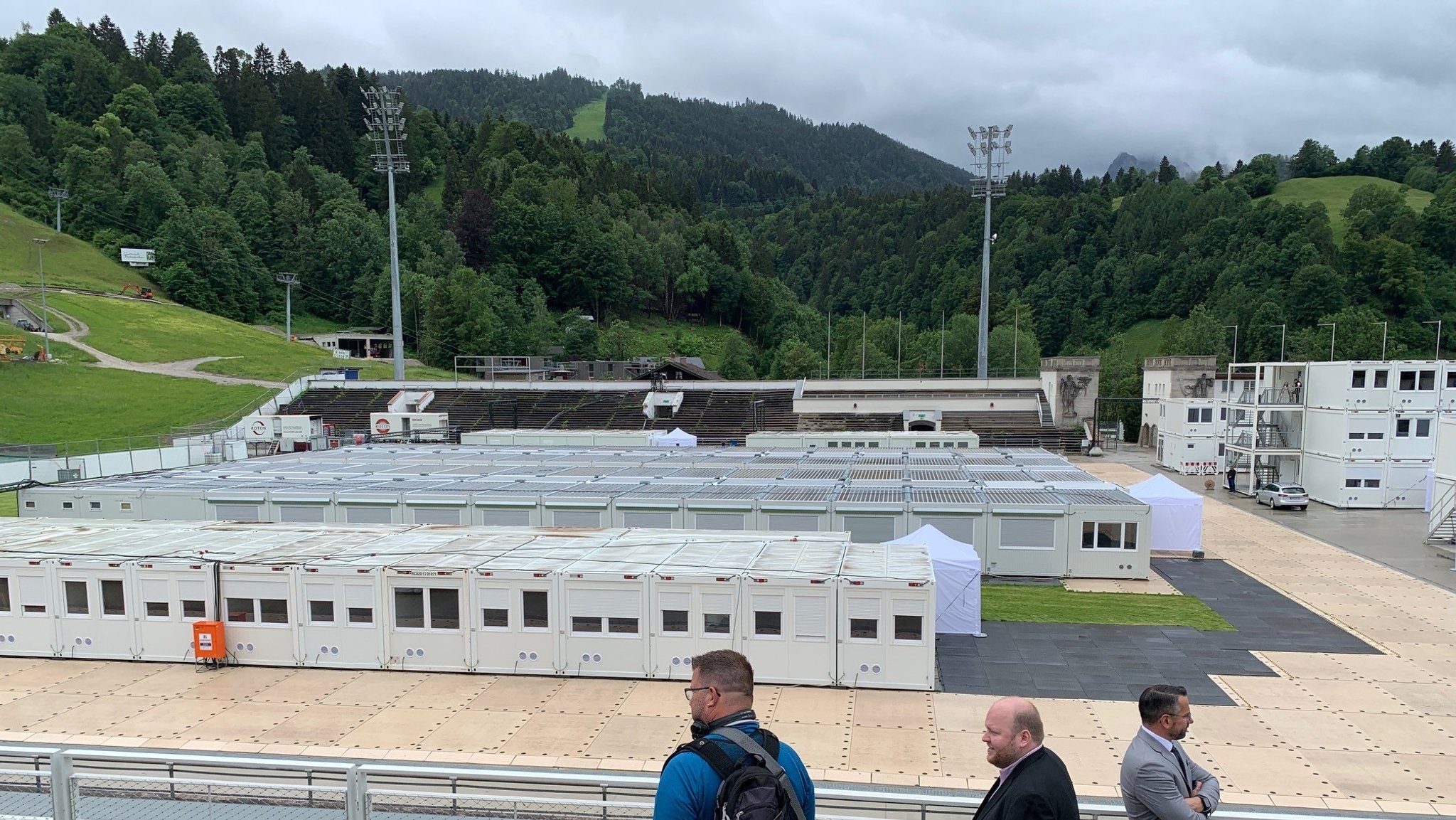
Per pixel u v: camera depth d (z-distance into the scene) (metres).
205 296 156.12
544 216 199.38
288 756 19.62
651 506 39.06
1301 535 47.59
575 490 42.12
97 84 197.50
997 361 143.38
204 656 25.16
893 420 89.81
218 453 69.94
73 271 149.38
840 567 25.12
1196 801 8.17
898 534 37.97
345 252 178.12
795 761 5.66
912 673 23.73
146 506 41.72
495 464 55.69
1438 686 24.48
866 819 15.97
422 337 149.75
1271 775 18.91
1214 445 75.12
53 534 30.72
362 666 25.28
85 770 18.77
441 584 24.92
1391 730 21.42
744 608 24.06
